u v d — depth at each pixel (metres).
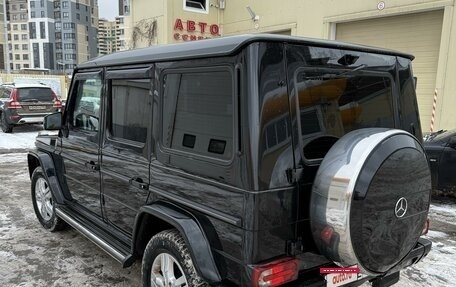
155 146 2.82
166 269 2.67
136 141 3.04
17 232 4.80
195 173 2.48
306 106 2.35
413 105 3.05
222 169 2.29
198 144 2.48
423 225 2.50
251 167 2.13
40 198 4.89
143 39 17.53
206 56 2.36
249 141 2.13
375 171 2.14
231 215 2.25
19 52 122.75
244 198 2.17
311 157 2.37
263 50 2.16
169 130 2.70
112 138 3.33
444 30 9.89
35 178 4.91
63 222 4.65
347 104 2.59
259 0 15.05
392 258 2.34
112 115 3.33
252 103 2.13
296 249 2.31
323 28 12.81
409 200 2.32
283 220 2.24
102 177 3.50
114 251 3.18
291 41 2.26
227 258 2.31
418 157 2.35
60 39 120.69
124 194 3.21
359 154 2.17
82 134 3.80
